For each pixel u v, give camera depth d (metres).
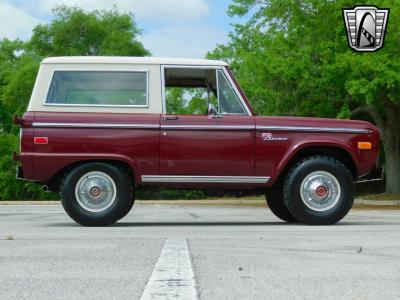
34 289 4.40
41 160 9.88
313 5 24.81
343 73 23.92
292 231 8.76
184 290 4.27
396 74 21.73
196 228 9.52
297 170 10.09
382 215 13.95
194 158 10.09
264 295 4.14
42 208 19.08
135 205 23.45
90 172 9.93
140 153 10.01
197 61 10.38
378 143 10.41
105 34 56.09
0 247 6.74
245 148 10.15
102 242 7.23
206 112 10.80
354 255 6.05
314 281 4.65
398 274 4.97
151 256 6.00
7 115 56.75
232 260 5.70
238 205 24.03
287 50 25.80
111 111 10.12
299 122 10.26
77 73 10.22
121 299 4.04
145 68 10.27
